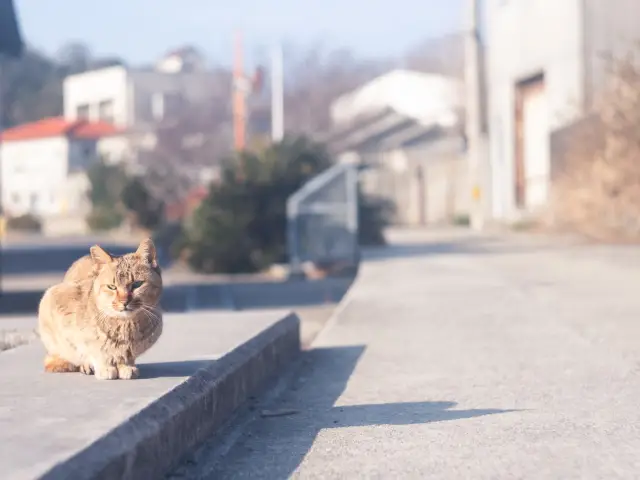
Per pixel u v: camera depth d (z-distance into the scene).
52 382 5.85
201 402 5.80
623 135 25.48
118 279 5.64
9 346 9.02
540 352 9.11
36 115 106.12
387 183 63.22
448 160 64.19
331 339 10.41
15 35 21.20
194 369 6.22
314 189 23.94
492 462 5.29
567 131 30.12
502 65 43.28
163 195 50.75
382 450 5.61
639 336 10.01
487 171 45.50
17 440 4.44
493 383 7.65
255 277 24.33
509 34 42.22
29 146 89.19
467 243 31.27
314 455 5.56
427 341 10.05
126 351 5.85
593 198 26.33
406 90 88.44
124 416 4.88
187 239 25.84
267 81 97.44
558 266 19.81
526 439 5.79
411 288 15.79
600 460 5.30
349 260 23.95
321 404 7.05
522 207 42.19
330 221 23.94
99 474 4.21
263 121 96.00
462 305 13.19
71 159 85.25
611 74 27.64
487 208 45.56
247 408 6.86
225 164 26.09
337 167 24.20
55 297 5.92
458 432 6.00
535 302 13.34
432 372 8.23
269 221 25.36
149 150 84.06
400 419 6.45
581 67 34.09
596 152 26.41
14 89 107.38
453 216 60.44
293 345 9.37
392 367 8.56
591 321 11.26
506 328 10.82
